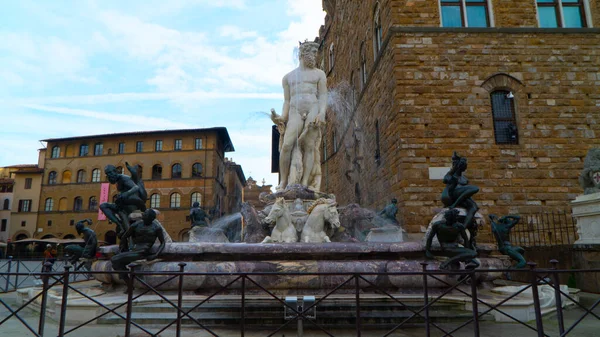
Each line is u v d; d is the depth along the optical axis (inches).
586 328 267.9
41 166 2650.1
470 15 725.9
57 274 194.1
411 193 652.1
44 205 2396.7
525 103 691.4
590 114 690.2
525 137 679.1
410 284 319.0
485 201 652.1
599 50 709.9
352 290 316.2
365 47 976.9
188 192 2256.4
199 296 304.7
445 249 319.3
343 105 1275.8
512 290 328.2
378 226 504.7
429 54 700.0
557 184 662.5
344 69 1275.8
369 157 935.7
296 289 313.4
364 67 1019.3
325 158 1547.7
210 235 526.6
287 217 412.5
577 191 661.9
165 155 2320.4
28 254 2038.6
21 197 2485.2
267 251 328.8
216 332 247.8
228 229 642.2
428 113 680.4
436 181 657.0
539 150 674.2
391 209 536.1
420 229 639.1
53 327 265.6
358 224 487.5
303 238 403.5
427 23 712.4
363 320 266.1
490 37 708.0
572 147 677.3
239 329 255.8
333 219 417.7
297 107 507.2
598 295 410.0
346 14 1237.1
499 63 700.7
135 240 321.7
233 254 329.1
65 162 2426.2
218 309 280.7
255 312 277.4
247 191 3216.0
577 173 668.7
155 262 318.7
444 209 361.1
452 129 676.1
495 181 660.1
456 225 315.3
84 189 2363.4
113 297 308.5
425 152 666.8
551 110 689.6
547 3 735.7
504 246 365.1
